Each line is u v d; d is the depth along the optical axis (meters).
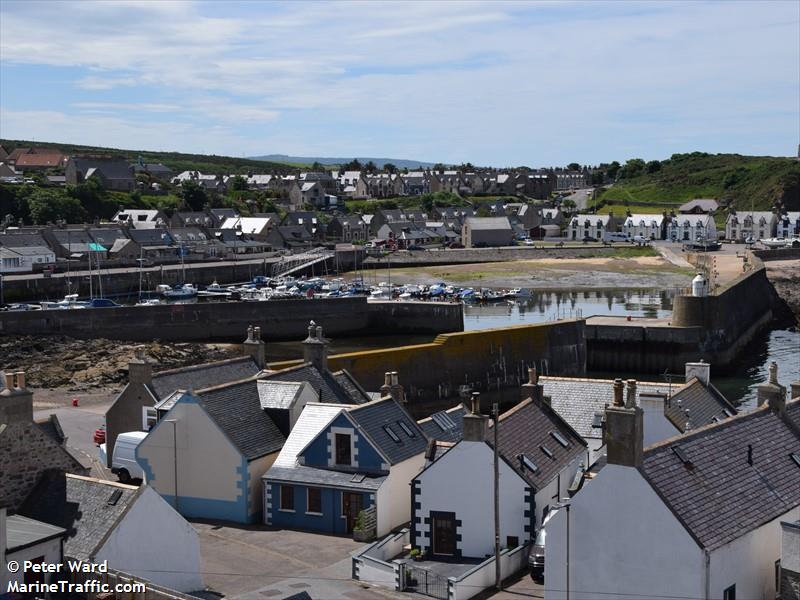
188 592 42.06
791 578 33.91
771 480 40.62
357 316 168.12
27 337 138.88
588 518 36.72
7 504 40.44
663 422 52.31
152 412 65.50
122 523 39.22
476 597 42.62
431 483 48.19
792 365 138.75
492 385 113.88
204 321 157.00
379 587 44.25
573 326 125.25
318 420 57.88
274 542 51.44
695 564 34.62
